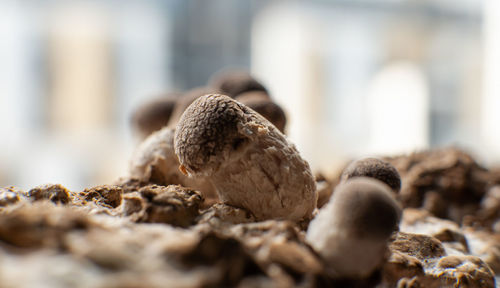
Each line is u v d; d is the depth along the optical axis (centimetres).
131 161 19
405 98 67
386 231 13
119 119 59
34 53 56
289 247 13
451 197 26
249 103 18
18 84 56
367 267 13
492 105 66
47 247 12
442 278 16
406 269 15
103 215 15
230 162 14
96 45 57
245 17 61
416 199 26
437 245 17
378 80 66
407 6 64
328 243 13
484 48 67
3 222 12
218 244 12
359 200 13
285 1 61
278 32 62
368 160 16
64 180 56
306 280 12
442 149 29
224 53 61
